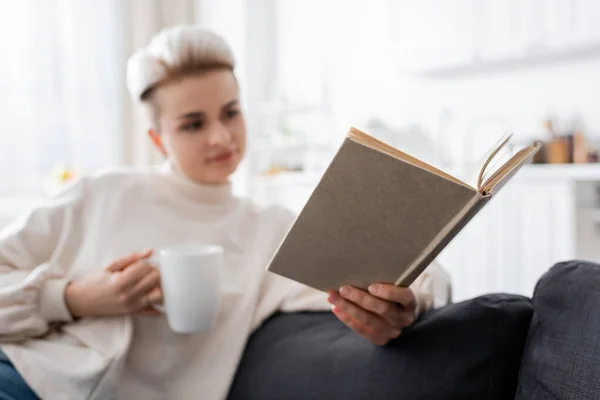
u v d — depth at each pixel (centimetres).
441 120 306
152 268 92
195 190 111
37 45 328
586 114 249
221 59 104
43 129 332
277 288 110
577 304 72
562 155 238
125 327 95
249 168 366
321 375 88
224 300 104
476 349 79
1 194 323
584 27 229
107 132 355
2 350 92
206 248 92
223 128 104
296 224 65
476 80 290
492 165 66
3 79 319
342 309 79
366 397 82
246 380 96
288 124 391
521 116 272
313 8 371
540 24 243
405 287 76
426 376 80
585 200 222
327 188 60
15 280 98
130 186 109
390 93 330
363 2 338
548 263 228
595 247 221
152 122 107
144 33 364
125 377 97
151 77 102
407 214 63
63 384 89
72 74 341
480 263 252
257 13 391
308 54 379
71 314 96
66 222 106
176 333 99
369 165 58
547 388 69
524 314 81
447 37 283
